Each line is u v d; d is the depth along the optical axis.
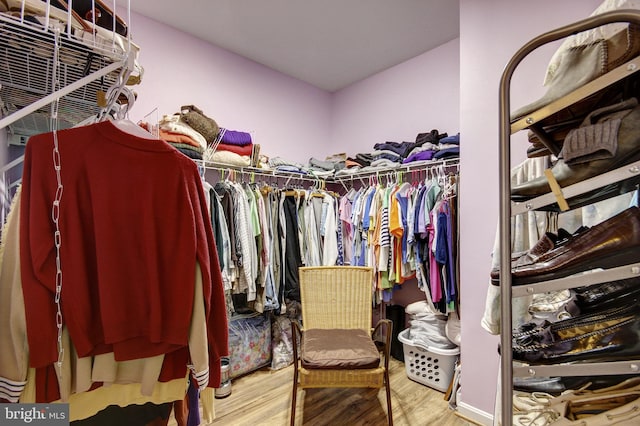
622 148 0.51
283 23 2.34
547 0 1.52
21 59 0.72
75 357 0.72
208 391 0.90
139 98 2.23
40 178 0.70
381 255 2.36
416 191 2.29
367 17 2.26
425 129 2.72
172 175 0.83
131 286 0.77
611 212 0.82
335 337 1.83
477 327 1.73
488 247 1.70
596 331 0.55
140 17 2.23
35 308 0.66
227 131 2.41
